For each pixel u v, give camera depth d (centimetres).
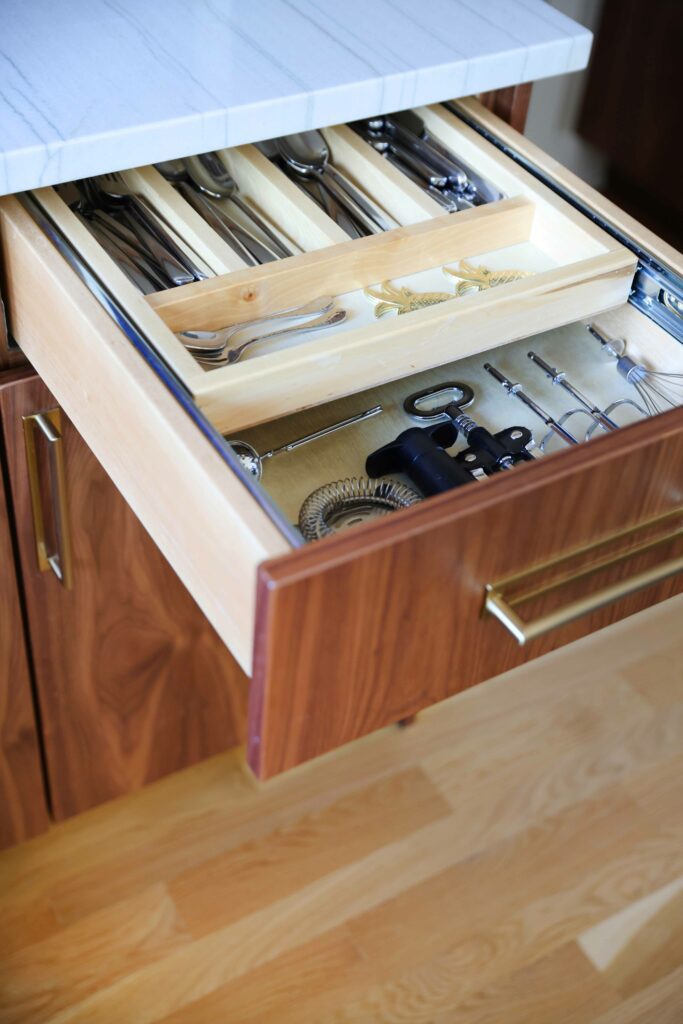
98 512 105
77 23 98
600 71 134
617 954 130
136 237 94
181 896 132
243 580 67
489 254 97
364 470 89
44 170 83
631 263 92
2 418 94
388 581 66
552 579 77
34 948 126
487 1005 125
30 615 110
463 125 104
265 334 86
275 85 92
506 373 96
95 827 138
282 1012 123
